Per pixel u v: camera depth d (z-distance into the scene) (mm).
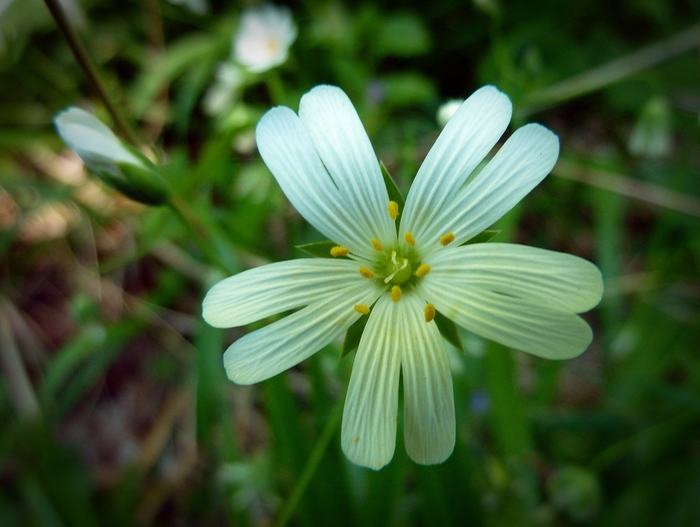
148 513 53
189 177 52
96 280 63
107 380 60
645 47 74
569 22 76
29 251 65
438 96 71
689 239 62
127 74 74
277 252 56
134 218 64
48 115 68
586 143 75
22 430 51
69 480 51
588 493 46
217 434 55
